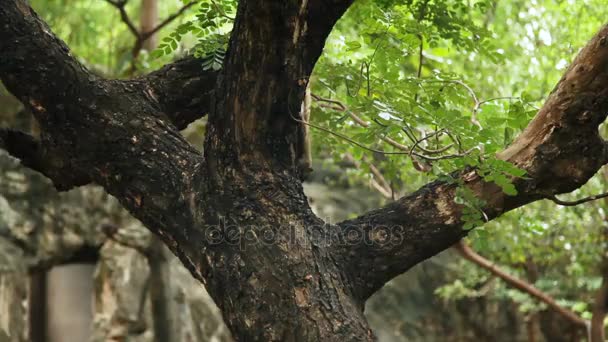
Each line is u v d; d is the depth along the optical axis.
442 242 2.47
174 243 2.47
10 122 8.80
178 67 2.93
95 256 9.59
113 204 9.52
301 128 2.82
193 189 2.44
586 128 2.31
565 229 7.06
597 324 6.73
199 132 8.45
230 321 2.31
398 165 4.66
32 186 9.14
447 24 3.39
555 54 5.87
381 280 2.45
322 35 2.29
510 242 6.73
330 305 2.25
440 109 2.37
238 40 2.27
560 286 8.22
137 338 9.27
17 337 8.73
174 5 9.19
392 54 2.88
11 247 8.83
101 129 2.57
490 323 10.45
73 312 11.47
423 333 10.47
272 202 2.36
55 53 2.62
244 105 2.34
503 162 2.25
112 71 8.81
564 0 5.76
